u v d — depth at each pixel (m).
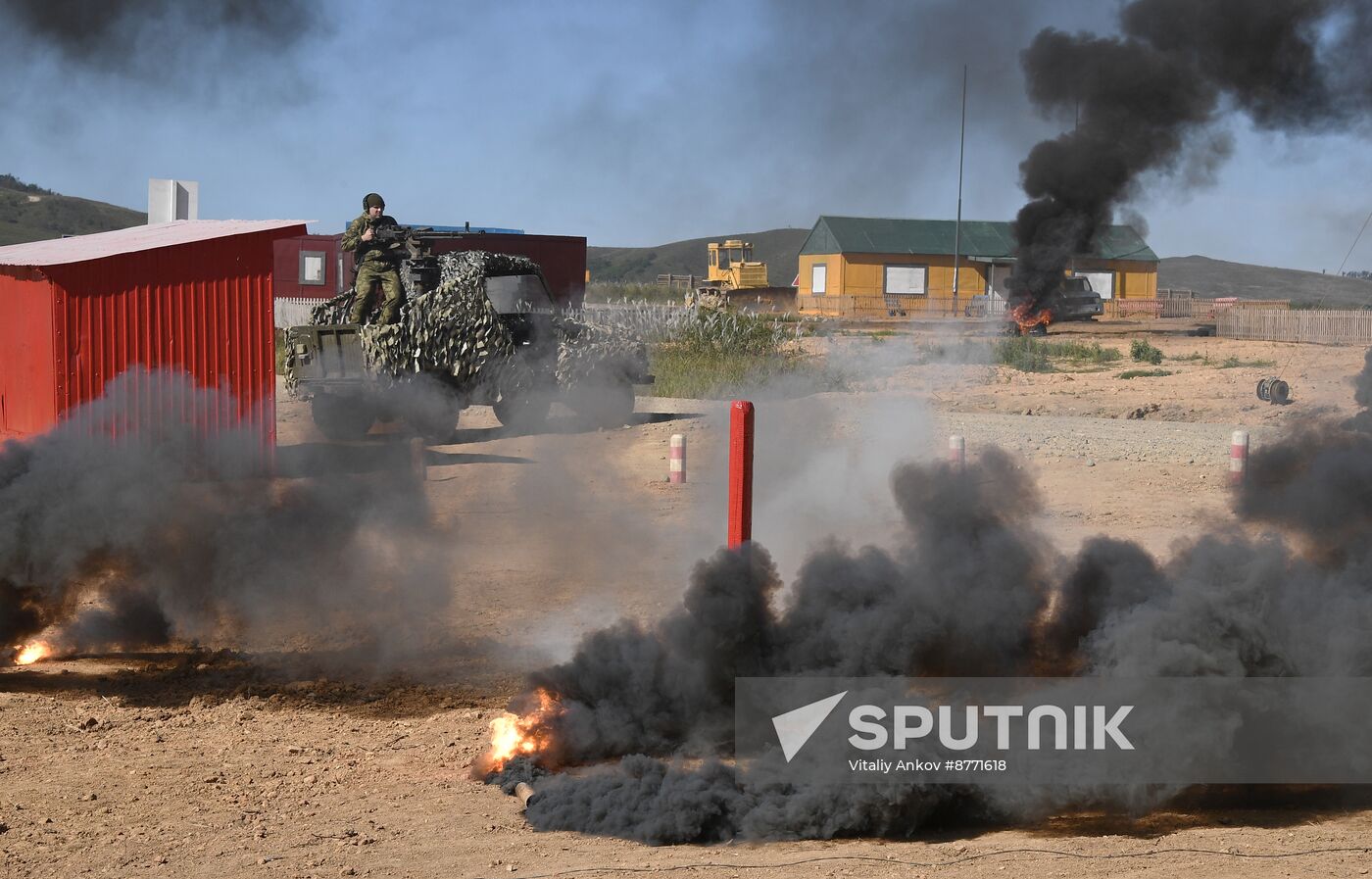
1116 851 4.98
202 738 6.58
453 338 18.09
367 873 4.80
